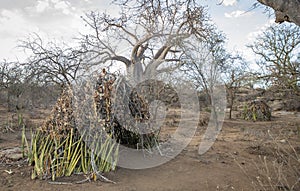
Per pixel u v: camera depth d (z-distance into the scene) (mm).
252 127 8492
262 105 11180
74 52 8805
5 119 9141
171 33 5695
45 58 9320
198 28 7449
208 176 3432
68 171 3311
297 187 2945
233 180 3273
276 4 2793
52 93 10156
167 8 5613
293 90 7984
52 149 3490
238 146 5281
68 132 3611
